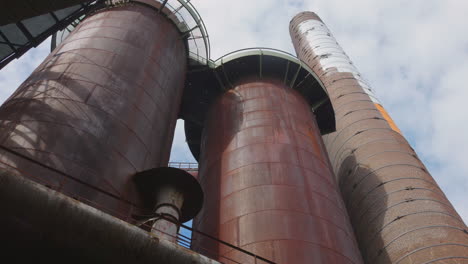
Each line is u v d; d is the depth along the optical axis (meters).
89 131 15.04
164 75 22.12
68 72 17.61
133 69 19.86
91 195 13.23
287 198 18.91
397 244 23.17
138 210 15.22
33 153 12.94
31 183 9.70
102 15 23.92
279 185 19.61
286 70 29.28
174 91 22.95
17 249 9.73
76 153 13.89
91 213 10.03
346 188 29.70
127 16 24.05
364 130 32.06
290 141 22.75
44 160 12.91
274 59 29.88
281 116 24.84
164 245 10.53
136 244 10.23
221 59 29.98
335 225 18.61
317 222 18.11
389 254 23.20
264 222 17.78
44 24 20.61
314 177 20.84
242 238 17.44
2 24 14.36
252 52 29.75
